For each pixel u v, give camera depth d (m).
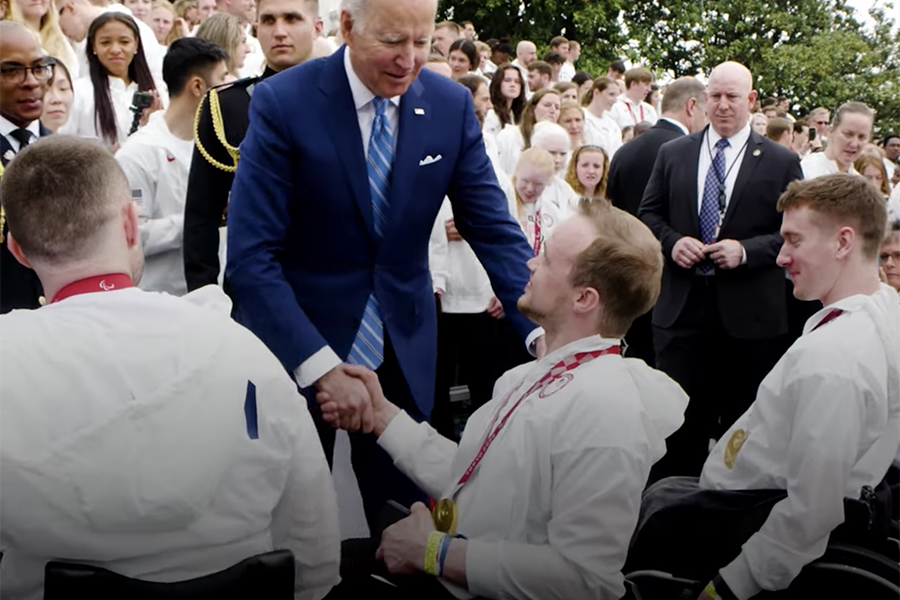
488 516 2.17
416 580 2.23
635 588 2.39
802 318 5.48
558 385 2.16
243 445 1.73
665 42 19.95
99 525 1.64
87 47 4.79
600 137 8.23
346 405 2.47
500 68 7.19
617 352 2.22
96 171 1.76
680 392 2.23
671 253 4.56
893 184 9.67
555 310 2.24
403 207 2.61
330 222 2.58
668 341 4.61
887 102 17.50
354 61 2.48
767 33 19.44
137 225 1.85
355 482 2.95
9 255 3.04
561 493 2.08
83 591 1.61
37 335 1.66
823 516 2.24
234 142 3.09
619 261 2.17
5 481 1.59
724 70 4.54
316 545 1.91
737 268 4.50
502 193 2.80
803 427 2.28
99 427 1.61
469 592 2.16
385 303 2.66
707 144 4.63
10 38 3.27
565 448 2.08
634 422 2.08
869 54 17.78
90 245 1.75
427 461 2.47
